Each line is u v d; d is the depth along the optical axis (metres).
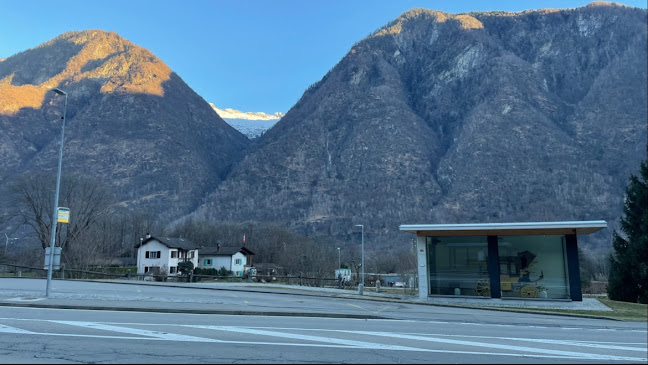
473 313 17.95
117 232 78.75
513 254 23.20
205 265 73.12
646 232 26.08
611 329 13.53
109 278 41.78
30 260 54.53
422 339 10.00
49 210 51.78
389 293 28.09
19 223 53.34
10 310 13.80
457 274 23.75
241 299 19.66
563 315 18.47
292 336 10.01
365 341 9.53
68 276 39.97
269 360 7.48
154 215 109.12
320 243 95.81
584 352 8.80
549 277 22.58
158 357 7.53
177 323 11.75
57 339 9.02
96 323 11.39
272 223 110.38
